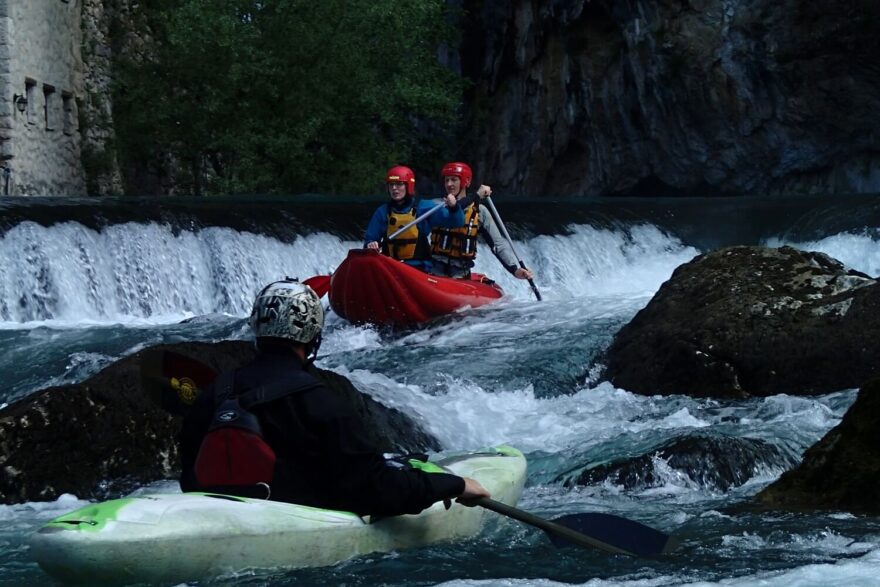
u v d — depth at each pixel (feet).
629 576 20.01
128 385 32.19
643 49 190.39
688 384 42.09
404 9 159.84
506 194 208.64
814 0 174.70
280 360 20.43
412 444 35.88
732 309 43.29
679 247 109.09
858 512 25.18
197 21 148.87
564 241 98.63
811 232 111.65
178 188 179.73
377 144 166.09
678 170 196.03
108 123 160.76
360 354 50.03
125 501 19.25
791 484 27.37
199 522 18.93
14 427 29.94
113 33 169.37
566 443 35.45
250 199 115.75
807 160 184.65
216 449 20.21
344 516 20.54
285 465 20.24
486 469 25.16
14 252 72.13
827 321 41.34
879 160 178.91
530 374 45.27
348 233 89.10
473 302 60.70
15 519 27.30
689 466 30.32
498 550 22.21
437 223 62.59
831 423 35.88
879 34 170.81
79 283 74.43
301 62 155.33
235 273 80.59
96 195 158.81
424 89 166.30
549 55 201.26
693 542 22.98
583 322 52.34
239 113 155.12
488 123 209.36
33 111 139.74
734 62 183.73
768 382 40.91
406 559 21.07
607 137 199.93
